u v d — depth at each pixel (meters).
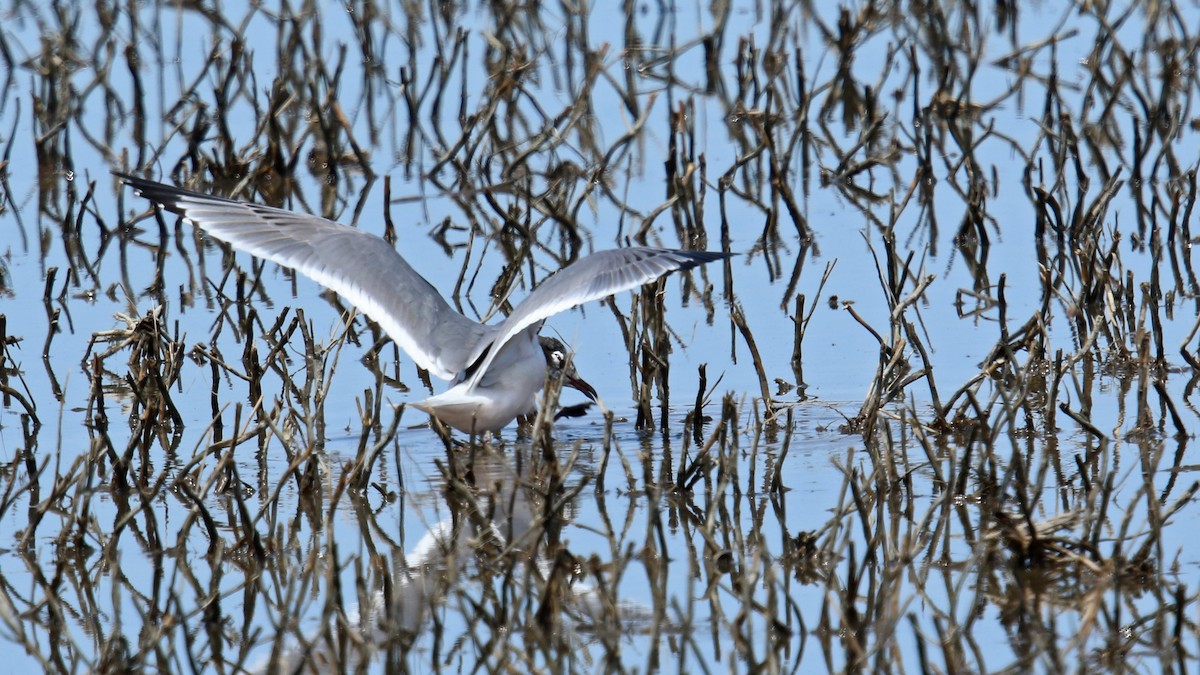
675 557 10.39
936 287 16.61
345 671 8.84
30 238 19.05
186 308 16.73
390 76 24.31
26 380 14.55
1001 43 25.27
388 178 18.48
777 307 16.34
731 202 20.02
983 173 20.39
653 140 21.98
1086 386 12.75
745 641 9.09
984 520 10.79
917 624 9.25
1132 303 15.04
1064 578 9.81
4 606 9.84
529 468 12.02
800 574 10.08
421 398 14.15
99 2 25.58
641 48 23.70
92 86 22.84
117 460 12.02
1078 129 21.33
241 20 26.41
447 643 9.20
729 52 25.20
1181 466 11.61
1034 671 8.63
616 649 8.83
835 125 22.75
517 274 17.11
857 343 15.09
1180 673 8.61
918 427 11.46
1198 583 9.61
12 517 11.40
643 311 13.35
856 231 18.70
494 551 10.51
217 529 11.18
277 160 20.70
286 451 11.98
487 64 24.38
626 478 11.95
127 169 20.12
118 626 9.24
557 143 20.73
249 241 11.48
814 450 12.38
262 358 15.07
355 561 9.60
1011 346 14.18
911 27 25.05
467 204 19.77
